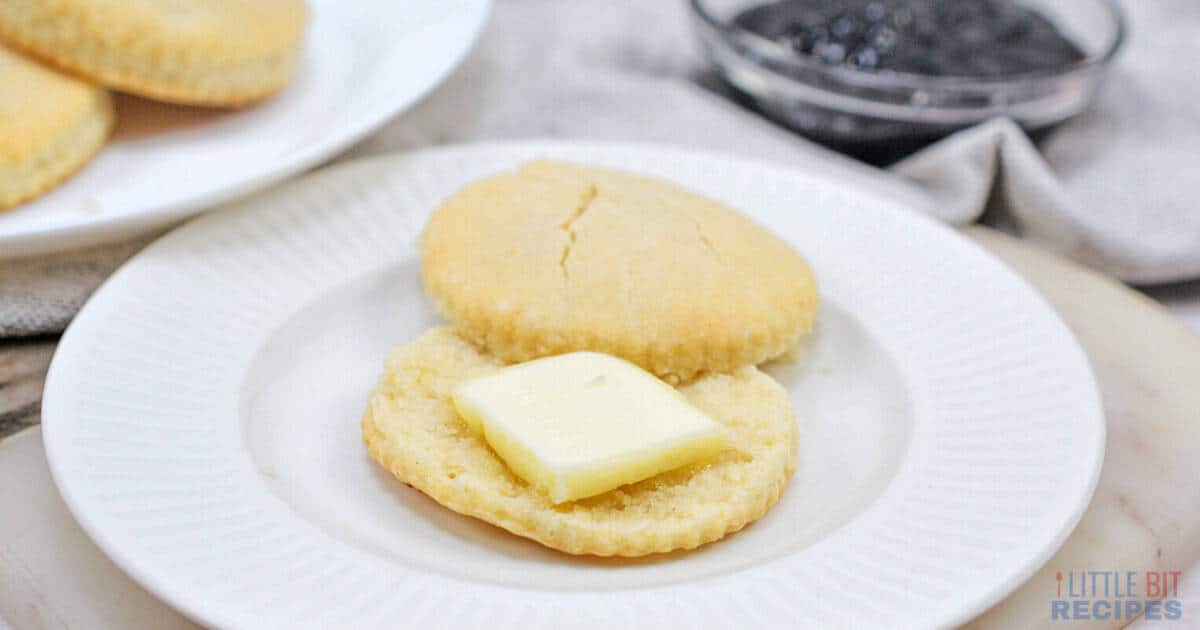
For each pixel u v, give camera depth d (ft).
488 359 1.24
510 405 1.16
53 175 1.40
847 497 1.20
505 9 1.73
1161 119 1.66
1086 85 1.59
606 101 1.60
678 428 1.15
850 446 1.24
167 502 1.14
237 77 1.49
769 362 1.30
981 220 1.55
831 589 1.11
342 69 1.58
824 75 1.57
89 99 1.43
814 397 1.28
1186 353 1.35
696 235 1.30
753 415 1.21
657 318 1.23
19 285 1.31
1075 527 1.19
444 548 1.15
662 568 1.14
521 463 1.14
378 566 1.11
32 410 1.25
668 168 1.45
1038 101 1.57
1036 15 1.72
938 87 1.55
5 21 1.43
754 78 1.63
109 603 1.14
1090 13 1.70
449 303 1.26
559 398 1.17
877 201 1.42
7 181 1.37
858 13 1.69
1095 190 1.56
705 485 1.16
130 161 1.45
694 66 1.73
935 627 1.08
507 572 1.14
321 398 1.26
